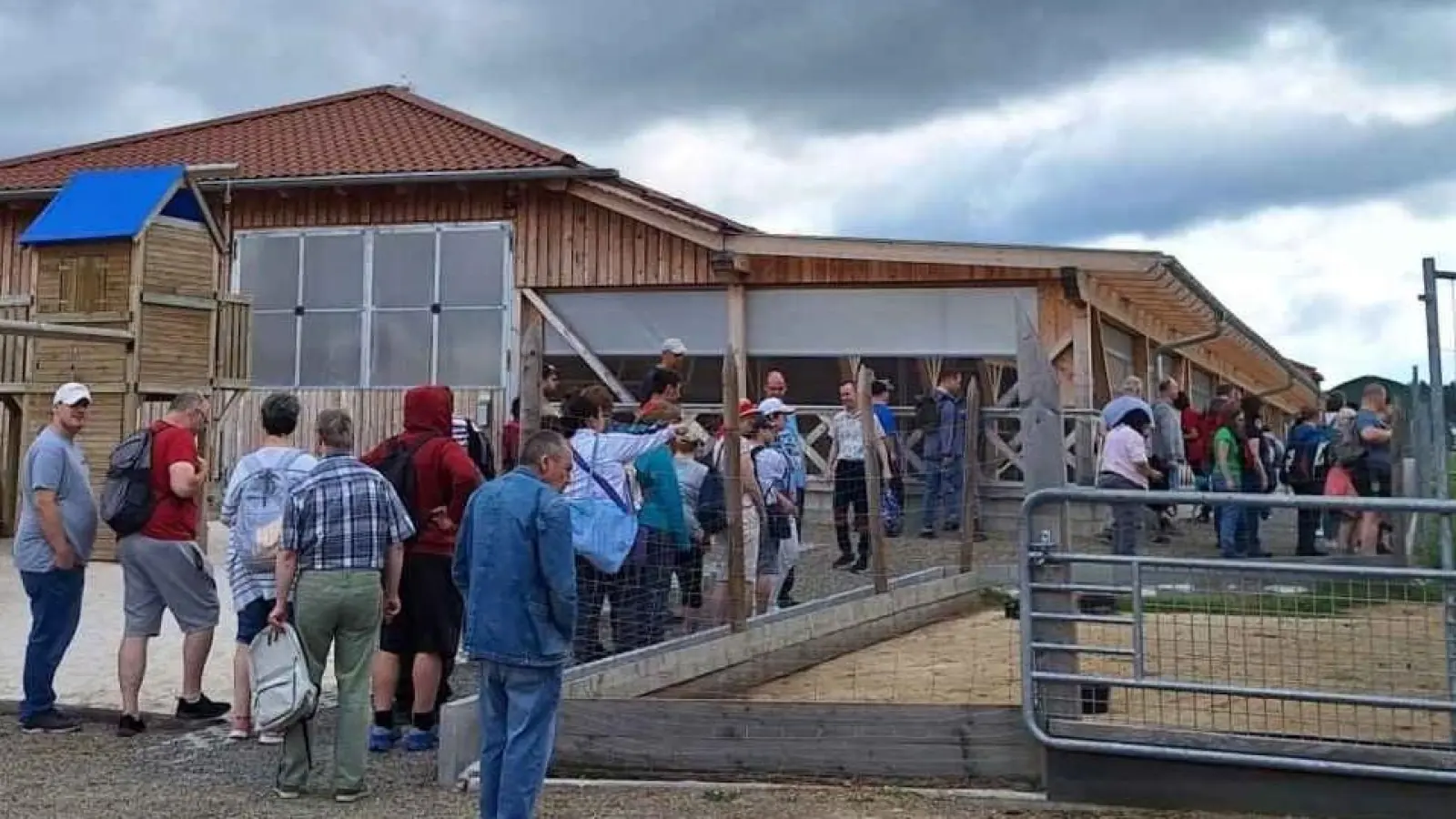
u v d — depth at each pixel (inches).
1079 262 622.2
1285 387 1198.9
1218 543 344.5
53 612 293.3
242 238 773.3
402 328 749.9
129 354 528.7
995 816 227.9
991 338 663.1
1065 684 239.5
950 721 246.7
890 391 657.0
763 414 404.8
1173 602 265.0
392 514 251.0
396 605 255.0
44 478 287.0
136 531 291.0
